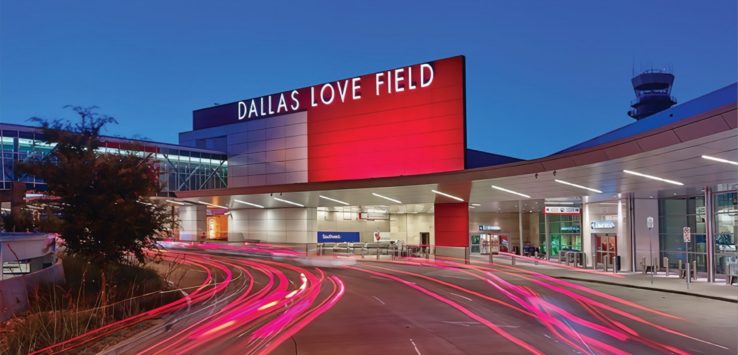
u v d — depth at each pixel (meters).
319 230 65.19
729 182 28.47
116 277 24.59
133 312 18.83
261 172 66.31
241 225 69.56
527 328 16.09
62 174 21.91
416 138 55.25
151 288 23.97
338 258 51.12
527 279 32.88
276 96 65.50
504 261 49.66
